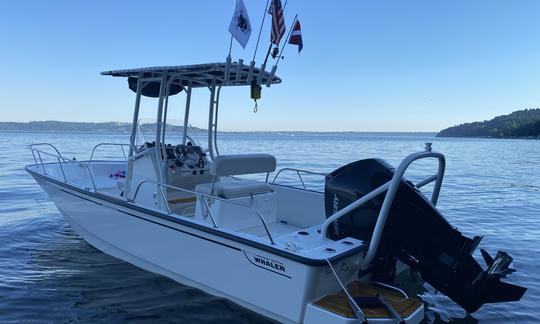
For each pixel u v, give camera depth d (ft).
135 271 15.61
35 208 28.19
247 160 13.73
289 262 10.21
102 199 15.53
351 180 11.36
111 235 15.94
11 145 111.65
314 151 114.62
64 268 16.40
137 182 15.80
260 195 14.48
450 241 10.52
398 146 168.66
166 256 13.76
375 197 10.75
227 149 98.43
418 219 10.46
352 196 11.25
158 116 14.80
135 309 12.89
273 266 10.61
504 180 51.29
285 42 13.37
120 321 12.25
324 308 9.73
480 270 10.73
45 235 21.42
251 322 11.82
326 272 10.12
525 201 35.06
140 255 14.84
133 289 14.17
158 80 15.21
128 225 14.93
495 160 92.32
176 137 17.65
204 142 17.13
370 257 10.27
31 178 43.42
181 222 12.66
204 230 12.07
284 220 17.29
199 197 14.01
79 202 17.19
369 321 9.31
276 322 11.49
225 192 13.35
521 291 10.56
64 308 13.12
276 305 10.71
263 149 118.11
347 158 83.76
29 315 12.68
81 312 12.85
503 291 10.70
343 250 10.30
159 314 12.52
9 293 14.23
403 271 14.33
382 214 9.84
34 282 15.17
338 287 10.75
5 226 23.11
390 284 11.52
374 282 11.30
